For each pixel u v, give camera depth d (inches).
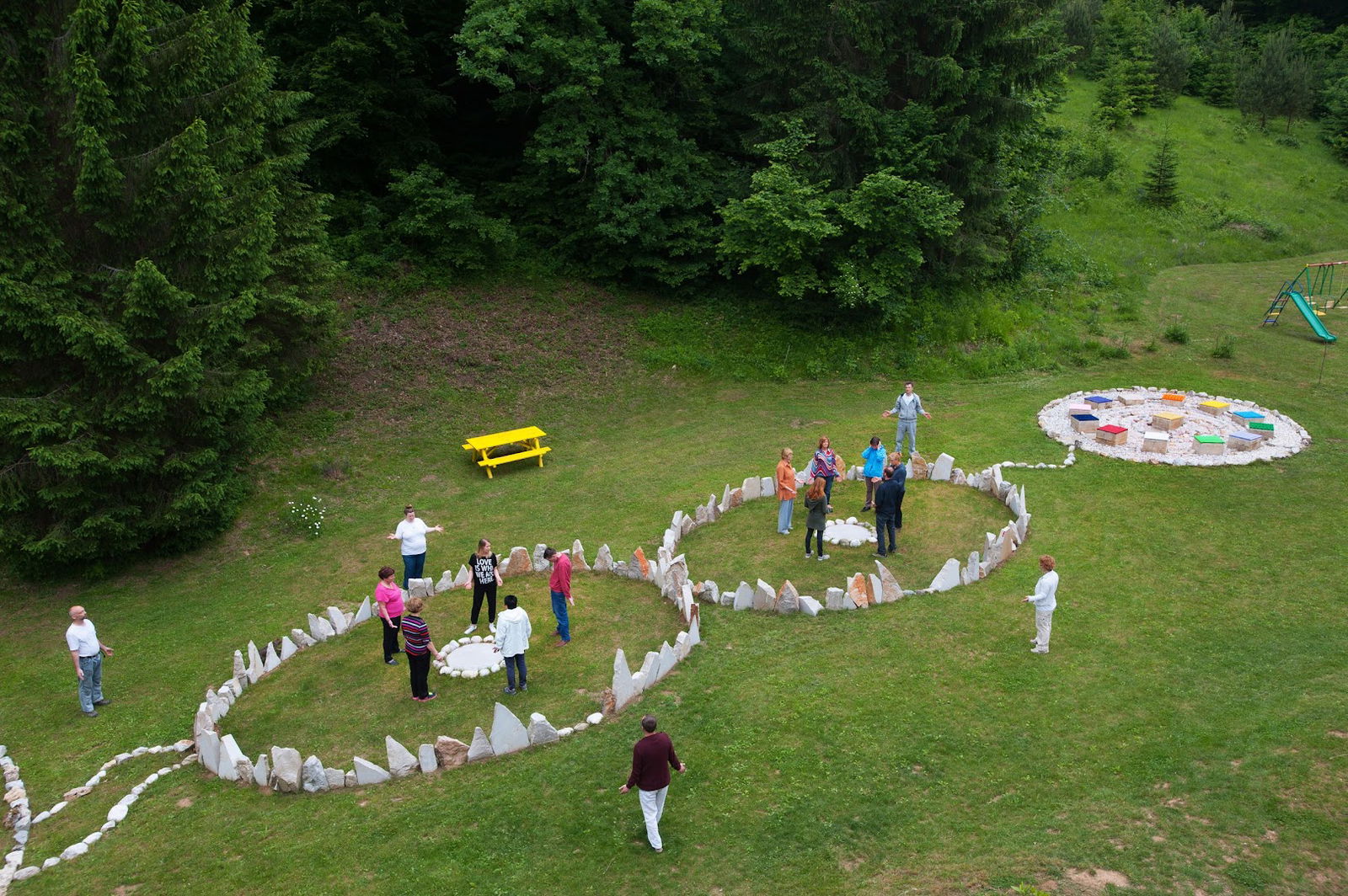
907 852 375.2
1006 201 1168.8
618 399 1035.9
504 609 617.9
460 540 745.6
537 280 1194.0
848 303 1058.1
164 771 472.7
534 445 904.3
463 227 1137.4
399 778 446.9
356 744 480.4
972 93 1077.1
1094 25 2228.1
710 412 1008.9
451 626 604.1
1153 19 2284.7
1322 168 1918.1
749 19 1144.8
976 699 474.0
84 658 526.3
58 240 653.3
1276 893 342.0
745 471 847.7
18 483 639.1
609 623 592.1
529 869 378.9
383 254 1135.0
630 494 815.7
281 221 862.5
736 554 676.1
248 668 562.9
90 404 660.7
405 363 1026.1
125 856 405.4
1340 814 376.5
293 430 904.3
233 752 458.3
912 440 805.2
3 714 537.6
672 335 1144.2
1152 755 422.6
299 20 1100.5
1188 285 1435.8
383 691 531.8
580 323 1146.0
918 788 411.5
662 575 628.1
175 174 677.9
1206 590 580.1
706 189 1193.4
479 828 404.2
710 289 1230.3
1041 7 1087.6
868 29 1044.5
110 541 684.7
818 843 383.2
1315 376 1026.7
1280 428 867.4
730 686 501.0
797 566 650.8
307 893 372.5
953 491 767.7
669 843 388.2
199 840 410.9
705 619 584.4
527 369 1058.1
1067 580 601.0
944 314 1158.3
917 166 1070.4
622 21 1179.3
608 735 466.0
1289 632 525.0
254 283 740.7
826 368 1099.3
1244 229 1679.4
